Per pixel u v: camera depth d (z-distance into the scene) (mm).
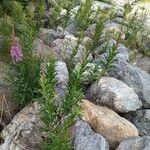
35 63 959
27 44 969
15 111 986
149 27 1829
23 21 1125
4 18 1296
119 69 1205
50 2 1640
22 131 891
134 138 933
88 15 1474
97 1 1923
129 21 1673
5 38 1194
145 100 1176
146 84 1221
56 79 946
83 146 862
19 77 956
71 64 1167
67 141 744
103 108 1027
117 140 958
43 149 820
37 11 1494
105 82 1103
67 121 805
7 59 1155
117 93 1067
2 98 993
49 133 836
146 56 1629
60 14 1522
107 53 1266
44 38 1321
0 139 905
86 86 1144
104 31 1533
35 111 922
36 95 967
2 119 969
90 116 970
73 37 1357
